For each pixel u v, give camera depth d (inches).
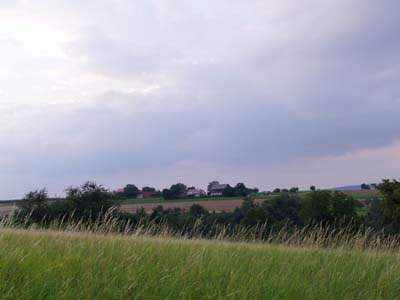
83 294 202.7
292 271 301.1
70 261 237.5
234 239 418.9
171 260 276.8
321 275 298.8
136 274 235.1
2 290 188.1
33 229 336.5
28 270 214.4
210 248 334.3
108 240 305.3
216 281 245.9
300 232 435.5
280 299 244.8
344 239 422.0
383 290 287.0
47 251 256.8
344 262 347.9
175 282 230.8
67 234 324.2
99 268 236.8
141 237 336.2
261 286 249.1
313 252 377.1
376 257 376.5
